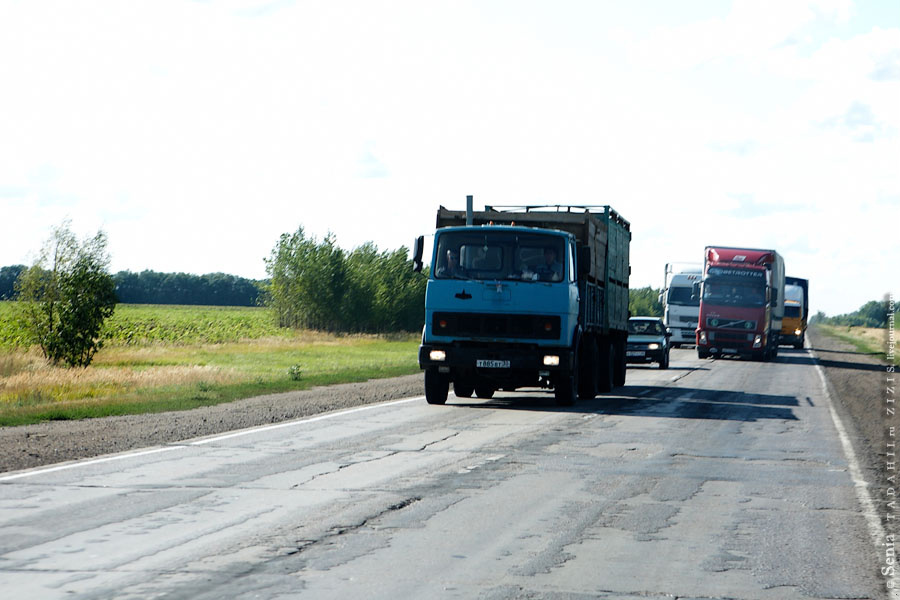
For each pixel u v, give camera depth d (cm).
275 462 1439
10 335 3991
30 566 836
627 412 2317
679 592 791
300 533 975
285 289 9056
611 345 2895
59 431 1788
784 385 3506
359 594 764
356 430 1856
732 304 5609
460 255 2381
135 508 1088
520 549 927
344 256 9056
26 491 1188
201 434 1783
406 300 9081
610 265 2833
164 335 7288
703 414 2314
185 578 802
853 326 15938
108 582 786
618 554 916
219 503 1122
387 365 4297
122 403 2344
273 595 757
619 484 1296
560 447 1652
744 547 954
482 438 1756
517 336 2344
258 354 5462
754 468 1472
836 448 1734
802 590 804
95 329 3928
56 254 3884
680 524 1054
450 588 786
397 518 1055
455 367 2356
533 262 2356
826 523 1074
